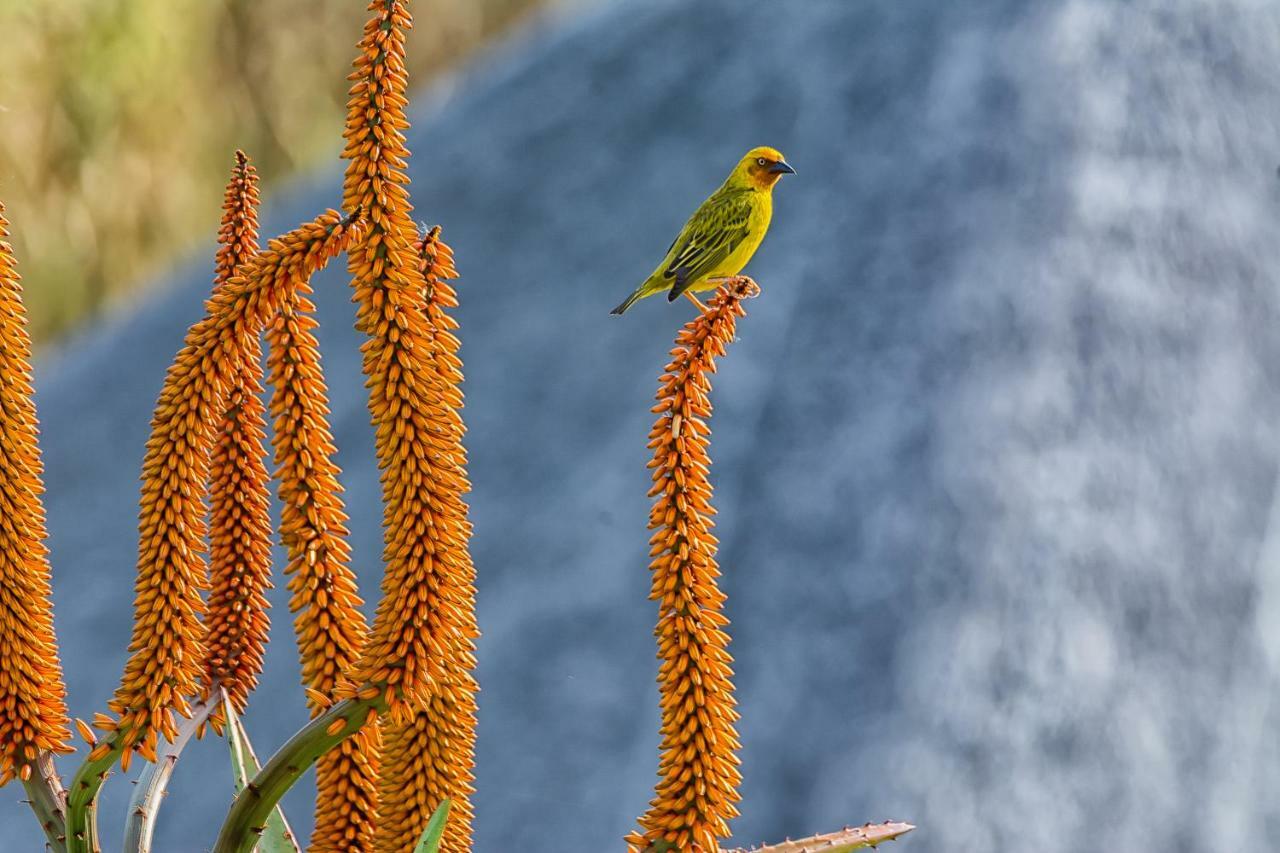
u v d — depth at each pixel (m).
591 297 13.38
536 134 15.70
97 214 21.95
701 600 2.29
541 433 12.49
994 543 10.22
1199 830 9.59
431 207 15.48
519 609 11.31
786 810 9.38
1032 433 10.70
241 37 24.06
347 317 14.73
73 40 21.58
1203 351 11.46
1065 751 9.60
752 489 11.14
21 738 2.46
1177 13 13.20
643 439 12.05
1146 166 12.15
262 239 16.84
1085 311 11.30
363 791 2.58
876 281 11.79
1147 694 9.96
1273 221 12.52
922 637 9.88
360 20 25.20
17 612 2.46
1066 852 9.27
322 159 24.42
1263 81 13.16
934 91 12.99
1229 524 10.84
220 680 2.66
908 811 9.19
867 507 10.63
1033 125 12.23
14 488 2.48
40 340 21.50
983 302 11.22
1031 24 12.90
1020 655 9.95
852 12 14.38
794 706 9.86
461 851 2.58
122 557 13.23
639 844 2.27
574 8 25.39
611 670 10.79
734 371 11.91
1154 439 10.88
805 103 13.78
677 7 16.09
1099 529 10.46
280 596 12.10
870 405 11.13
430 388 2.36
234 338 2.45
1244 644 10.36
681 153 14.29
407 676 2.31
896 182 12.41
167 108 22.77
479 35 28.75
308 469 2.54
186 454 2.44
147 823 2.43
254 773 2.65
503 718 10.71
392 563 2.34
